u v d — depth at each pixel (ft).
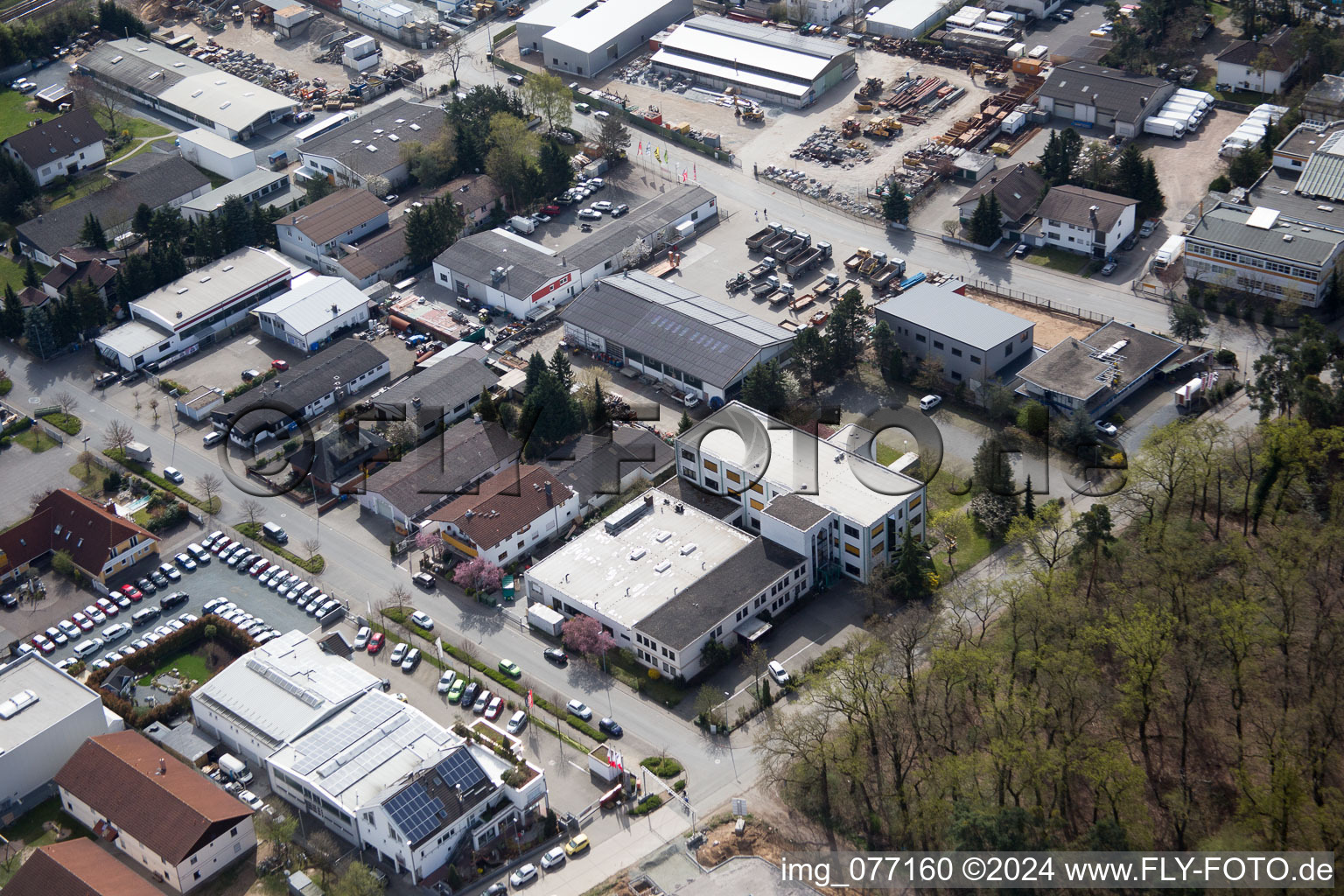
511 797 613.93
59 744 652.48
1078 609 643.86
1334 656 620.90
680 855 598.34
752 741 652.89
